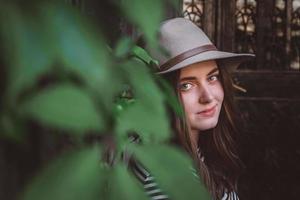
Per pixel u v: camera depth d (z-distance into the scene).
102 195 0.43
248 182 4.53
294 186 4.75
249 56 1.76
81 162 0.44
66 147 0.48
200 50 1.58
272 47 5.03
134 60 0.62
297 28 5.02
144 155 0.49
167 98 0.60
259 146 4.76
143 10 0.44
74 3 0.46
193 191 0.48
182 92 1.66
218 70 1.78
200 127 1.72
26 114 0.41
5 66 0.39
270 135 4.88
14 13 0.39
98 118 0.45
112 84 0.46
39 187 0.41
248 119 4.92
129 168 0.51
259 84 4.99
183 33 1.55
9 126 0.43
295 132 4.88
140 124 0.50
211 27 5.00
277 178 4.73
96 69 0.42
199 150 1.83
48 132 0.53
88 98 0.44
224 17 5.00
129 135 0.53
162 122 0.51
